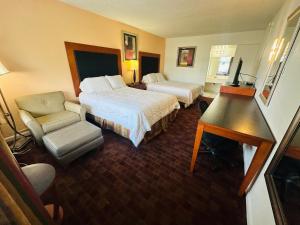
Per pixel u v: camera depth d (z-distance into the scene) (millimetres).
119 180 1581
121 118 2230
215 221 1196
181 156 2000
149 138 2342
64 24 2586
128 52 4059
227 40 4637
